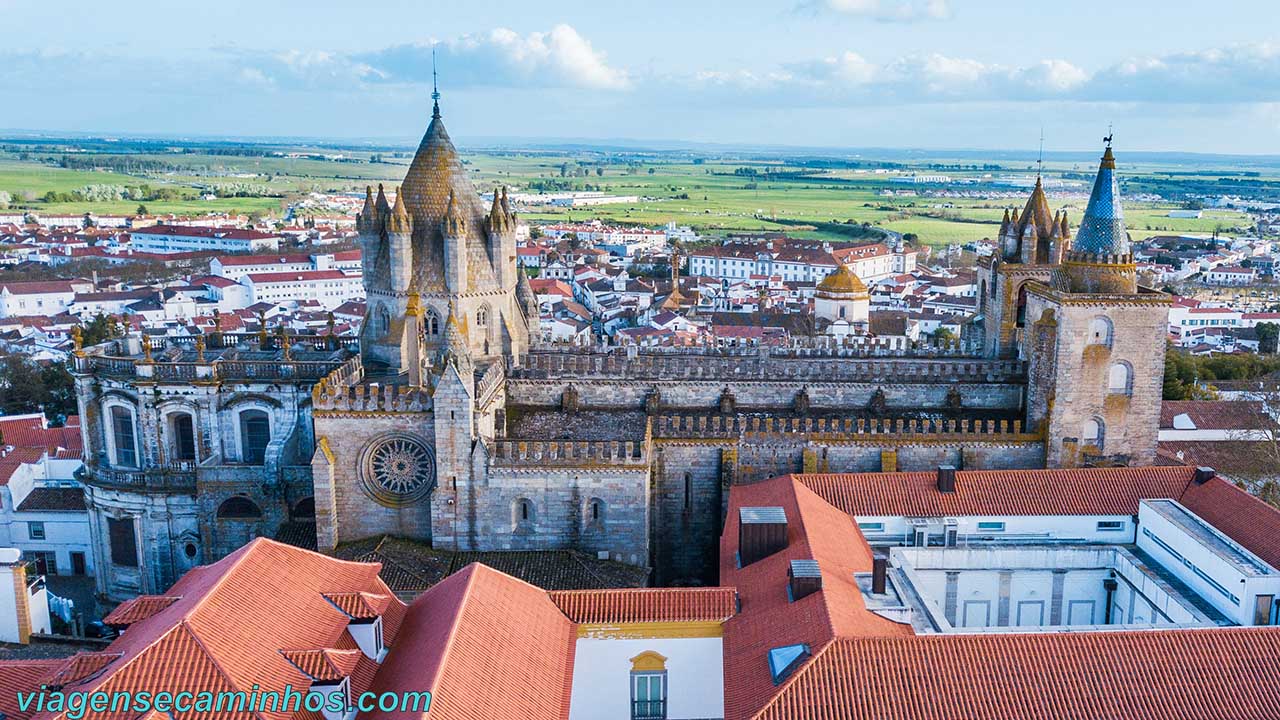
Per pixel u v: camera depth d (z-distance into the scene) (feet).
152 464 329.31
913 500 265.95
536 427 300.40
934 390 324.60
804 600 198.90
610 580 263.49
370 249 312.50
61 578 371.76
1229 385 555.69
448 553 277.44
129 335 343.26
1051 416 294.66
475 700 168.04
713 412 321.93
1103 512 261.44
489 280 311.88
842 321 620.90
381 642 188.55
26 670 183.11
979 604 250.37
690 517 305.32
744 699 177.17
